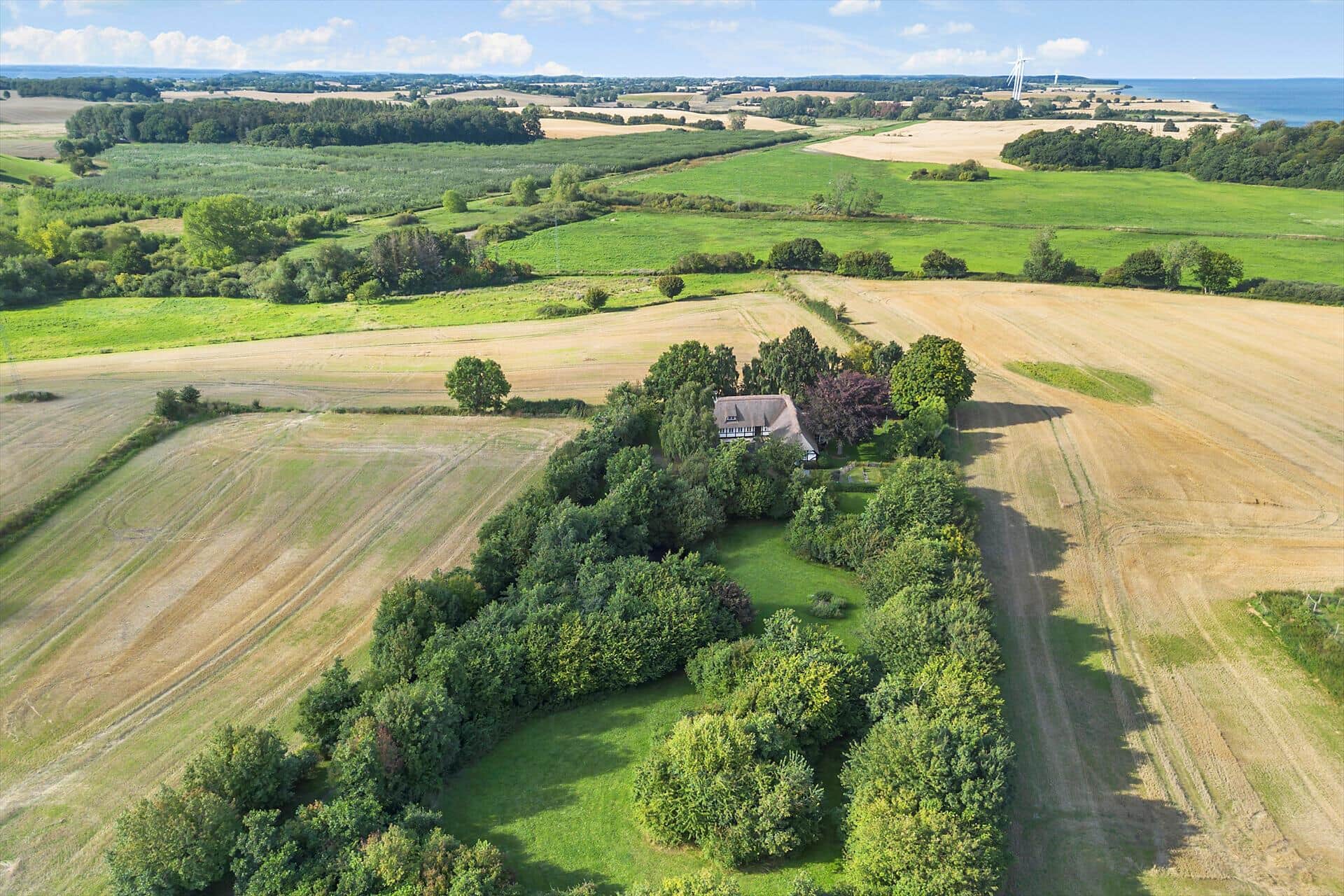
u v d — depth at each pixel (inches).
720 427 3206.2
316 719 1822.1
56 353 4530.0
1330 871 1584.6
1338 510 2861.7
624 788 1759.4
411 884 1406.3
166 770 1804.9
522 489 3016.7
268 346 4601.4
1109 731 1924.2
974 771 1537.9
